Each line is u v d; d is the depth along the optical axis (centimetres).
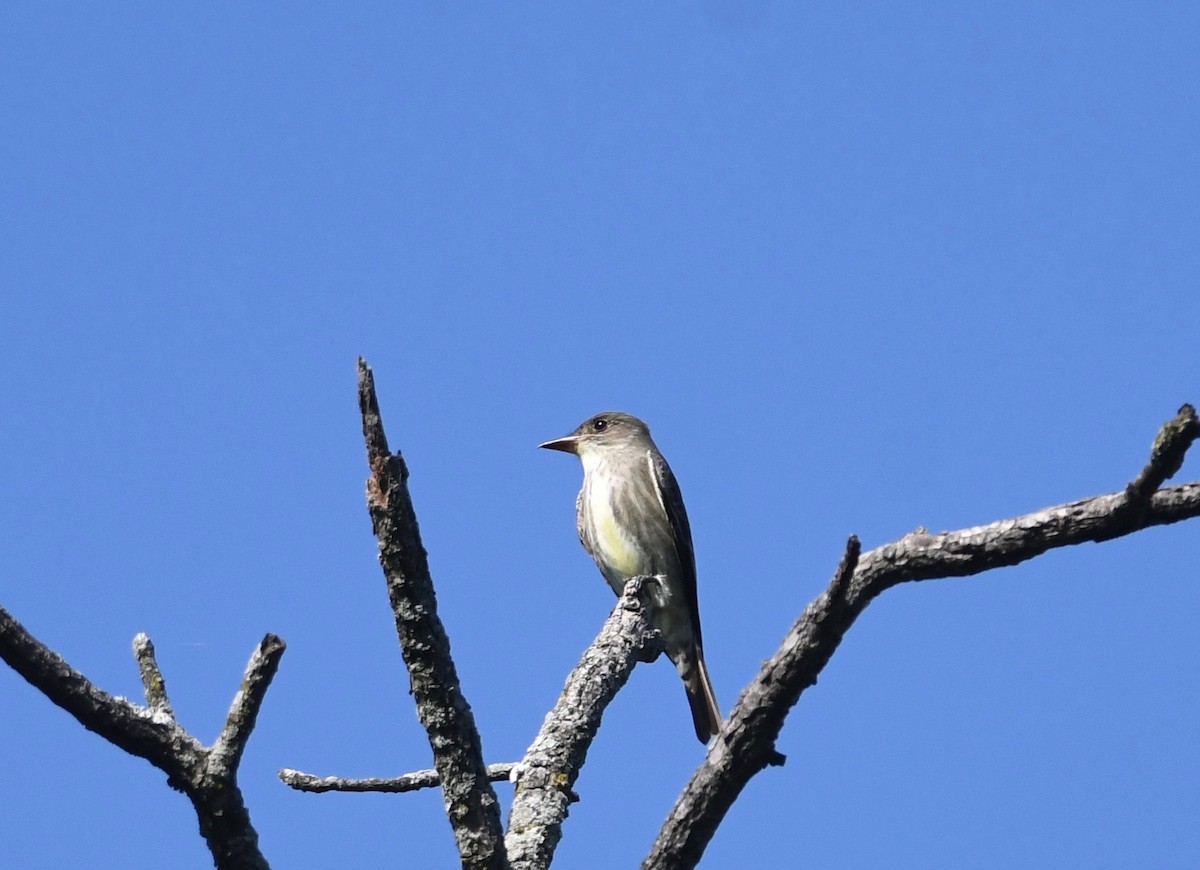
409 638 759
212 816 730
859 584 782
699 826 856
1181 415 683
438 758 778
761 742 834
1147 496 712
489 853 780
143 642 776
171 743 725
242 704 724
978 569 757
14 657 696
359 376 743
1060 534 734
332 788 1023
